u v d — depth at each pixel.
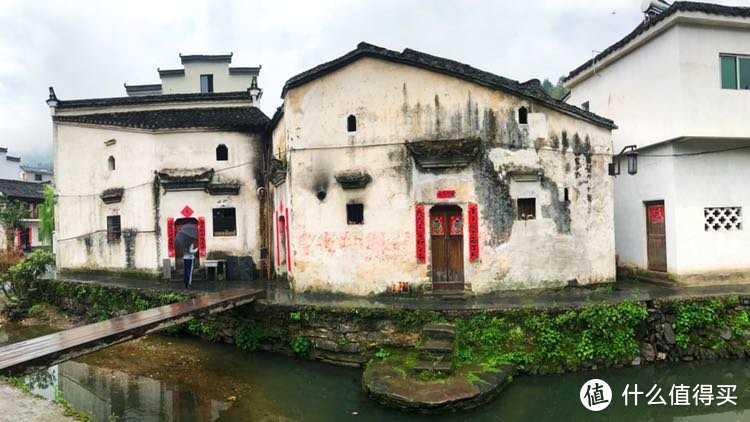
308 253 12.62
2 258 19.17
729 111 12.37
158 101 18.14
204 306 10.07
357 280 12.27
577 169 12.52
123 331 8.15
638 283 13.29
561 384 9.21
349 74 12.52
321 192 12.55
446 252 12.27
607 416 8.19
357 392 9.09
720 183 12.80
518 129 12.23
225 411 8.57
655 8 14.30
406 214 12.14
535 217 12.26
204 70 26.20
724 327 10.31
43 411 4.62
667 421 8.18
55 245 18.73
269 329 11.25
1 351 6.91
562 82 18.28
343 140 12.49
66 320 15.44
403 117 12.30
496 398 8.45
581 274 12.41
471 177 12.04
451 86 12.23
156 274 16.03
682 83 12.18
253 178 16.78
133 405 8.94
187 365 10.95
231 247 16.47
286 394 9.20
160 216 16.12
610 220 12.70
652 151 13.45
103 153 17.56
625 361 9.80
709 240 12.70
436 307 10.41
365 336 10.27
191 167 16.41
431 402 7.80
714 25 12.34
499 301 11.11
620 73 14.88
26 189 32.31
